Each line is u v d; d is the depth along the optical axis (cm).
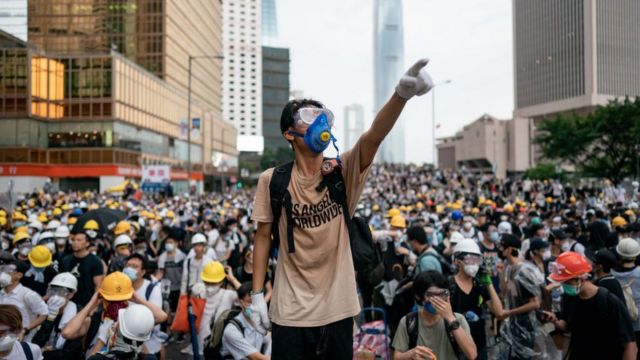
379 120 221
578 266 464
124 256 818
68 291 579
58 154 5225
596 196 2800
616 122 4156
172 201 3003
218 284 701
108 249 981
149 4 7062
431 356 408
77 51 6912
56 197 3212
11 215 1563
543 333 596
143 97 6019
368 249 260
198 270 841
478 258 529
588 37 10831
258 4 17562
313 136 231
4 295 570
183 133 4647
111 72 5288
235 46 17262
